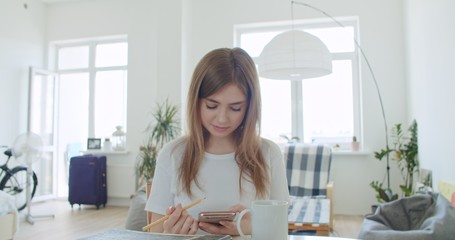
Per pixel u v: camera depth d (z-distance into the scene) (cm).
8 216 312
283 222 68
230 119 90
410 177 380
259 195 95
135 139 516
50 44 562
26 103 519
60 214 451
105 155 525
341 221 396
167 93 449
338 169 439
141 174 446
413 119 383
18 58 511
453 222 194
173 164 99
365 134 431
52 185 551
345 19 454
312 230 261
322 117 466
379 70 431
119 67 546
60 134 571
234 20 476
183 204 95
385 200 355
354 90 455
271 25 479
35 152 421
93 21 543
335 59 462
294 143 430
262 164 97
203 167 96
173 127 435
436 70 293
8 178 434
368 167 430
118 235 67
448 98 263
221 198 94
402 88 423
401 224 230
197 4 488
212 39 481
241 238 78
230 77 87
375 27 434
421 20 339
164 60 452
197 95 91
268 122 479
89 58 559
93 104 554
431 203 229
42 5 556
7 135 486
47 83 553
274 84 478
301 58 257
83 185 485
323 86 466
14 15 506
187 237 66
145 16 521
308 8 453
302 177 381
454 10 244
